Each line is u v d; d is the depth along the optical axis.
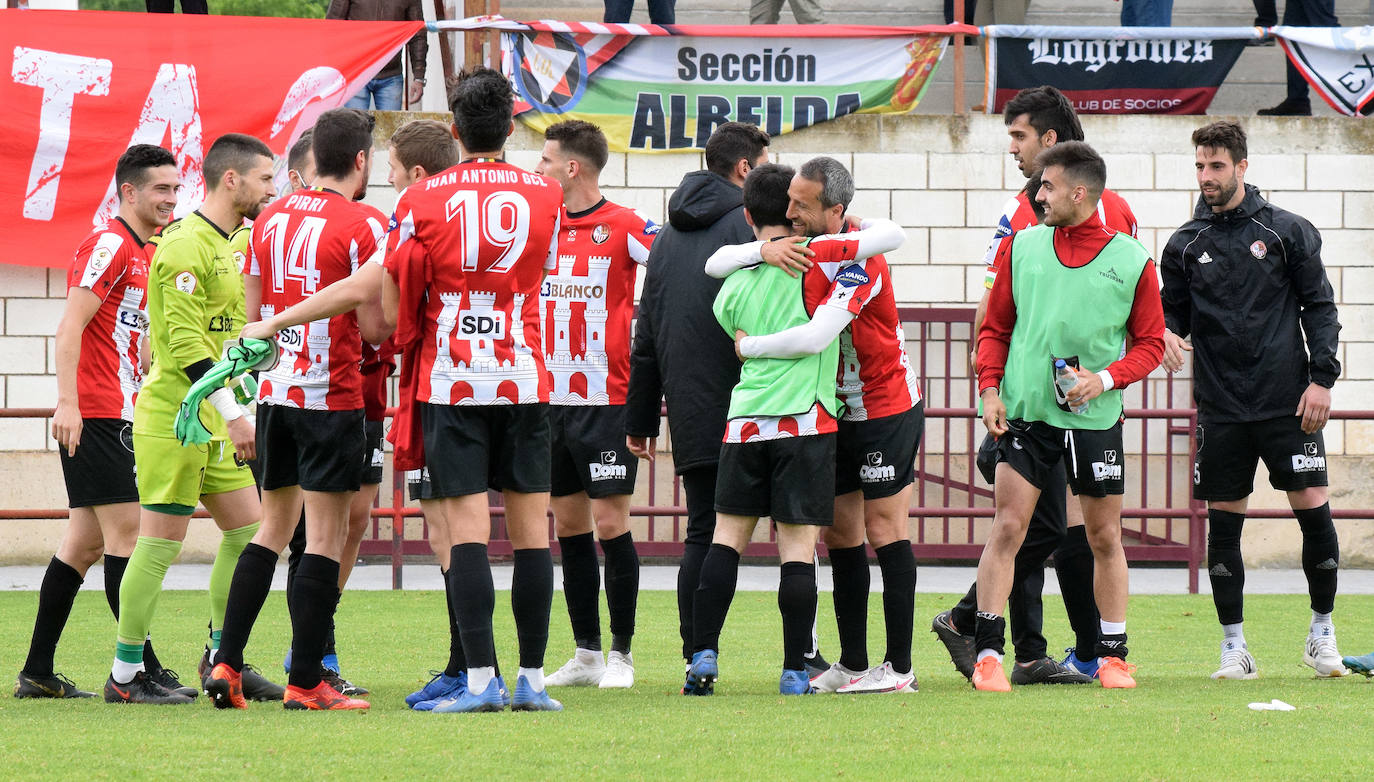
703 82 37.75
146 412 17.69
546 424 16.06
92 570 37.28
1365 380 38.69
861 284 17.06
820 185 17.27
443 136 18.23
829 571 38.31
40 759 12.88
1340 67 38.38
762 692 18.03
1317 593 20.62
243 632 16.52
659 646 23.89
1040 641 19.20
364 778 12.00
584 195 20.09
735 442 17.27
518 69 37.19
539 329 16.06
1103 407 18.33
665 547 37.84
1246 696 17.52
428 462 15.65
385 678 20.02
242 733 14.23
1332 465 38.72
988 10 44.91
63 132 36.34
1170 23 40.84
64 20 36.41
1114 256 18.23
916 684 18.36
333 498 16.48
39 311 36.94
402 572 34.72
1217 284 20.86
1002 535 18.42
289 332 16.58
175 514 17.78
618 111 37.53
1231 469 20.70
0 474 37.22
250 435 16.64
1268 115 39.56
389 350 17.94
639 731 14.30
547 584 16.00
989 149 38.56
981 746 13.63
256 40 36.75
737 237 18.66
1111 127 38.41
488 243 15.40
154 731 14.41
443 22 37.31
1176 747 13.66
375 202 37.72
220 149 17.98
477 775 12.12
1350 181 38.69
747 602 30.19
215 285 17.83
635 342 19.31
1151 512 33.44
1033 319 18.38
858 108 38.16
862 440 17.91
